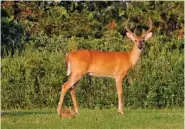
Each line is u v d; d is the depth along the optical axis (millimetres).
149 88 35375
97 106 35000
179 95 35625
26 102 35125
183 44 40156
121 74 31047
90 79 35281
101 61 30562
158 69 35906
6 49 41438
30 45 40250
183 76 35781
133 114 29000
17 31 42375
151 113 29812
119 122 25766
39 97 35156
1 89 34969
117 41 39250
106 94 35188
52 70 35500
